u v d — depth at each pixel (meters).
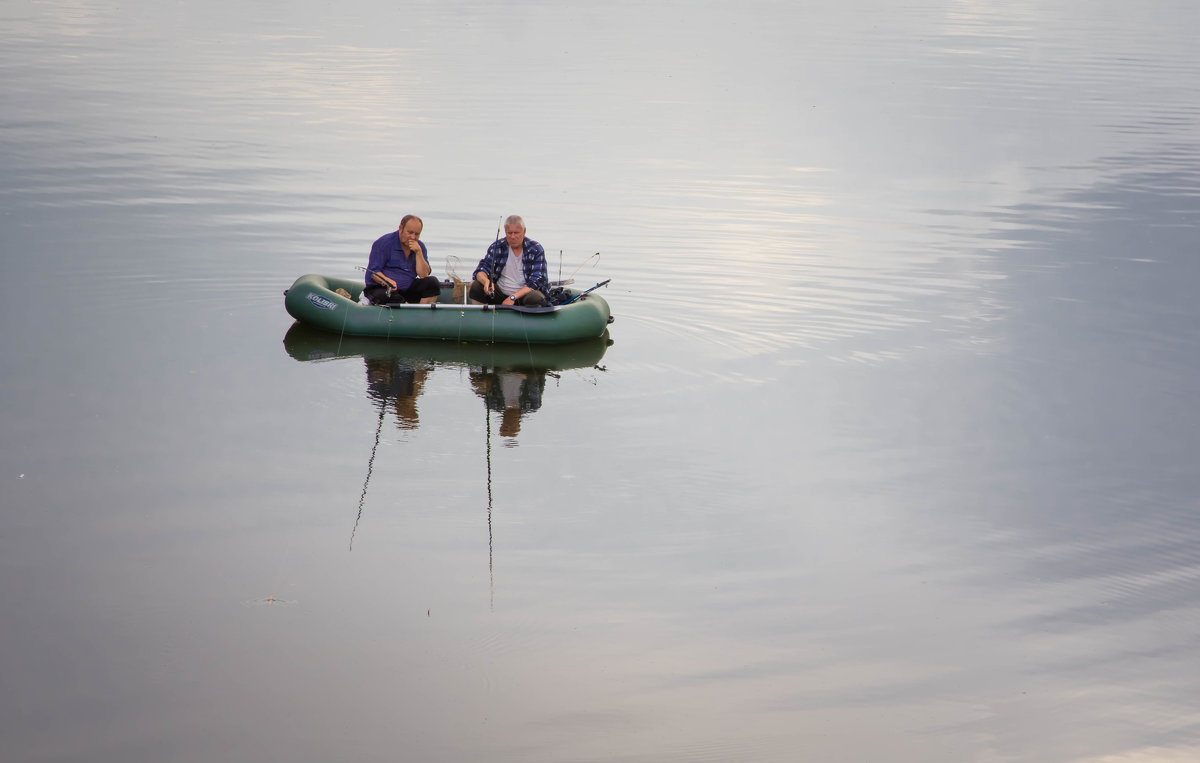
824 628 13.47
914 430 19.30
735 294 27.02
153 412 19.05
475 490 16.75
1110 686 12.47
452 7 86.31
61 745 11.03
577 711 11.83
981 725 11.76
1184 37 79.88
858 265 29.48
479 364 22.27
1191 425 19.53
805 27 81.06
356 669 12.39
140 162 38.62
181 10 79.94
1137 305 26.36
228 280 26.70
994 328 24.72
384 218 32.88
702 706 11.95
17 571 13.98
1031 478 17.53
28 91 50.09
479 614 13.49
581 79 58.34
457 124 47.06
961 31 80.75
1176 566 14.97
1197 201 36.56
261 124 45.66
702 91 55.91
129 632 12.86
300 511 15.86
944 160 42.59
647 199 36.16
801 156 43.03
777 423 19.53
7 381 19.98
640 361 22.53
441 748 11.20
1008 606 14.02
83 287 25.62
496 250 24.41
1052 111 52.28
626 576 14.49
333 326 23.53
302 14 79.69
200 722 11.45
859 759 11.21
